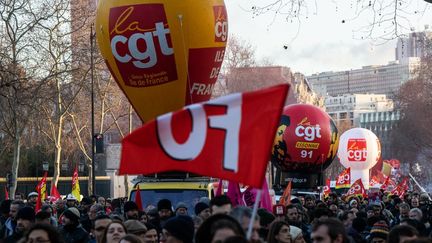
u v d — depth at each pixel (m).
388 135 130.00
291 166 32.44
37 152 63.69
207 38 22.00
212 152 7.89
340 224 8.39
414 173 98.19
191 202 20.38
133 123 78.38
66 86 49.66
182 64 21.81
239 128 7.79
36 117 49.28
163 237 10.47
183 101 22.31
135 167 8.11
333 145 32.84
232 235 6.96
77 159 68.69
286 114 32.47
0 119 46.44
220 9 22.47
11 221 15.12
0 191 57.41
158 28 21.39
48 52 47.03
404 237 8.67
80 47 49.22
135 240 9.09
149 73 21.84
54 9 46.19
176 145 8.02
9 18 41.25
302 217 16.75
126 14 21.53
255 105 7.77
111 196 70.25
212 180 21.20
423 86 91.81
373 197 29.27
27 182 62.19
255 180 7.67
